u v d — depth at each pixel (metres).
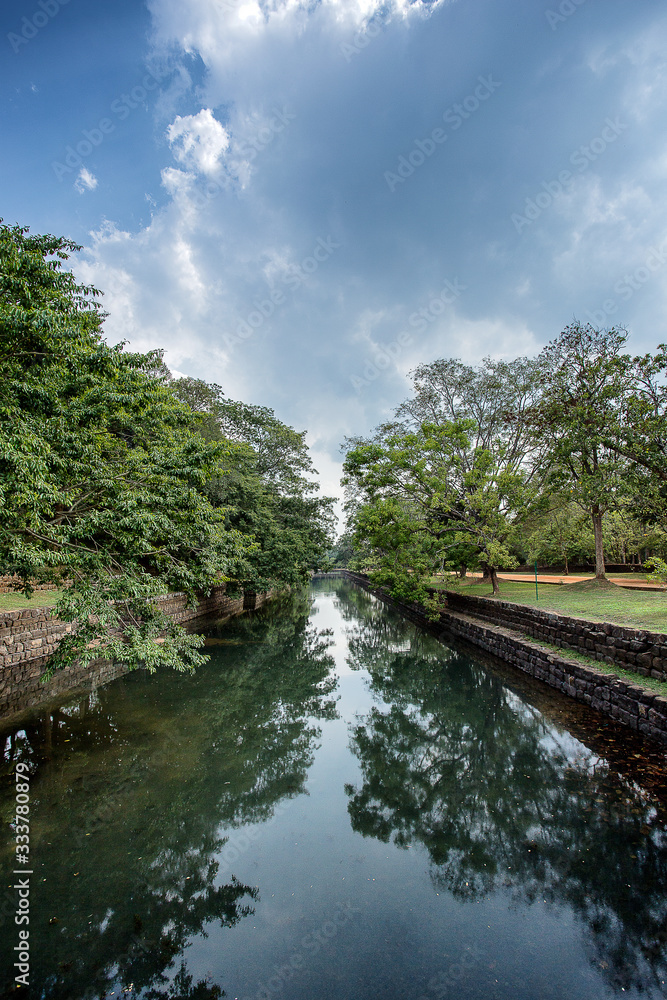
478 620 15.53
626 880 3.85
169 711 8.47
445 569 20.09
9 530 5.22
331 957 3.22
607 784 5.38
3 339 5.38
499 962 3.15
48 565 6.72
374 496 17.84
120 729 7.54
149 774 6.05
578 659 8.71
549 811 5.05
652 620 8.17
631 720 6.58
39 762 6.30
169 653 6.71
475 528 15.70
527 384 17.45
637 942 3.25
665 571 7.97
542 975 3.02
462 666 12.29
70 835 4.73
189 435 8.85
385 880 4.09
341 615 25.27
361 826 5.03
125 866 4.28
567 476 13.41
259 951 3.29
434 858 4.41
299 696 9.96
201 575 7.93
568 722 7.18
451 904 3.75
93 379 5.93
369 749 7.24
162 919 3.62
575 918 3.51
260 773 6.27
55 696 9.19
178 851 4.52
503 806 5.30
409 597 16.48
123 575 6.44
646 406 8.97
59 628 11.80
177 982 3.05
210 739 7.28
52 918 3.61
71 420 6.06
